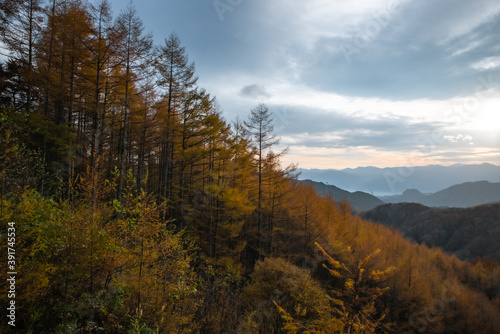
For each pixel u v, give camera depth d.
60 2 12.30
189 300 6.18
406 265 26.44
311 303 9.23
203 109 14.92
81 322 3.85
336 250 19.14
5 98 12.53
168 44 14.93
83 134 12.09
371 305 4.23
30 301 3.44
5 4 11.99
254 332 8.03
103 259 4.19
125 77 11.01
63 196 8.45
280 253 18.94
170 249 5.52
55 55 11.27
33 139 9.54
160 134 14.27
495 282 44.03
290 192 20.45
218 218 16.50
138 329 4.12
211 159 16.92
